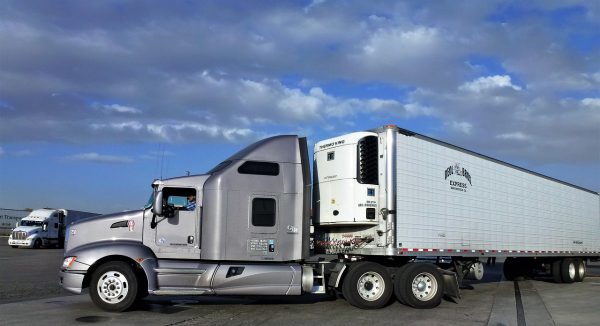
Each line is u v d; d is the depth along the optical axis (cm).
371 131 1220
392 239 1148
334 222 1187
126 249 1043
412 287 1173
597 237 2284
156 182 1090
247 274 1081
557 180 1966
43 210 4516
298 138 1171
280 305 1193
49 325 898
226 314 1048
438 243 1266
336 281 1160
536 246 1742
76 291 1023
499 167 1575
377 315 1080
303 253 1125
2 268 2128
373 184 1172
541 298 1459
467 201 1395
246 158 1123
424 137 1268
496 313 1144
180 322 950
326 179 1223
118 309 1034
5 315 991
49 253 3488
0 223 6234
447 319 1047
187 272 1059
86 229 1084
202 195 1100
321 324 962
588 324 1023
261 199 1115
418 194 1227
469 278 1444
